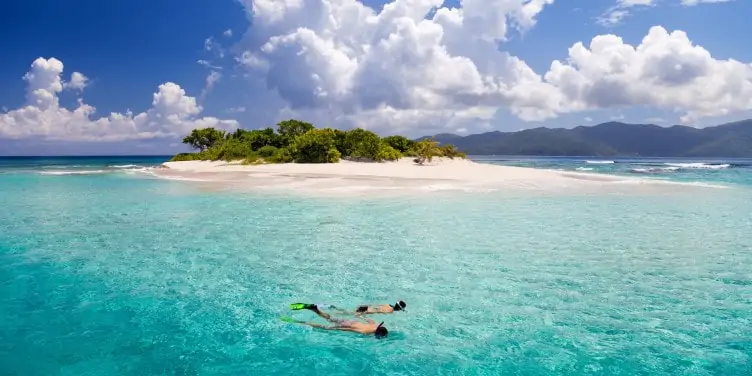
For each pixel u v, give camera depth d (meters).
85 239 15.12
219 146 76.94
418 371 6.57
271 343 7.50
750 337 7.61
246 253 13.23
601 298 9.48
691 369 6.57
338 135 60.97
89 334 7.83
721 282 10.51
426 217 19.08
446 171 42.47
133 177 44.62
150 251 13.49
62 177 45.75
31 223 18.02
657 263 12.05
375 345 7.40
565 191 28.66
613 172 53.12
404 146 69.00
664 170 60.09
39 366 6.72
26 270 11.58
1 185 35.72
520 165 84.06
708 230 16.47
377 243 14.41
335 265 12.00
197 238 15.23
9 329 8.02
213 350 7.25
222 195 26.92
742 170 61.25
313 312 8.80
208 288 10.23
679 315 8.55
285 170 46.12
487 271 11.40
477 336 7.70
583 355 7.00
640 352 7.09
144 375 6.47
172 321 8.41
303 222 17.98
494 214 19.86
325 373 6.52
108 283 10.56
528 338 7.61
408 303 9.25
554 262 12.19
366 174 40.03
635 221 18.19
